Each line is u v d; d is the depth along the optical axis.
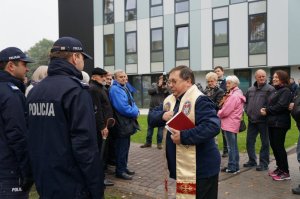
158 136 9.09
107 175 6.52
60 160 2.54
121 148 6.23
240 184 5.89
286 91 5.84
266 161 6.73
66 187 2.56
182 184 3.15
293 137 10.58
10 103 3.16
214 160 3.23
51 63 2.71
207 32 22.09
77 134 2.52
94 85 5.53
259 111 6.62
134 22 25.30
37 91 2.67
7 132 3.16
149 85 25.33
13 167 3.28
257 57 20.41
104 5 26.77
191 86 3.20
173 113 3.22
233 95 6.41
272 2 19.67
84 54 2.85
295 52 19.17
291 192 5.46
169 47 23.75
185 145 3.13
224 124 6.49
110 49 26.72
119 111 6.00
